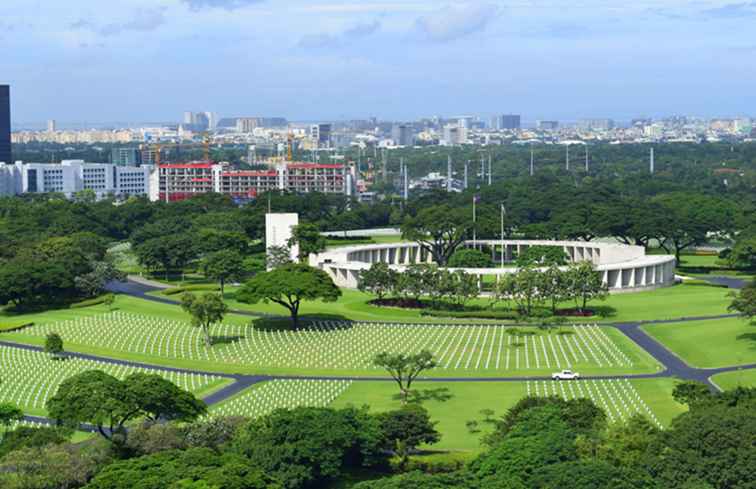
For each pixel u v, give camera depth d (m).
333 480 167.75
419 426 175.38
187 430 175.88
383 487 142.50
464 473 151.88
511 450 156.38
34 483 147.62
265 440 165.75
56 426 185.00
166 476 144.50
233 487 141.25
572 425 174.88
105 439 170.88
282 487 149.50
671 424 170.00
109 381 180.62
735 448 149.38
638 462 154.25
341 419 170.12
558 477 143.62
